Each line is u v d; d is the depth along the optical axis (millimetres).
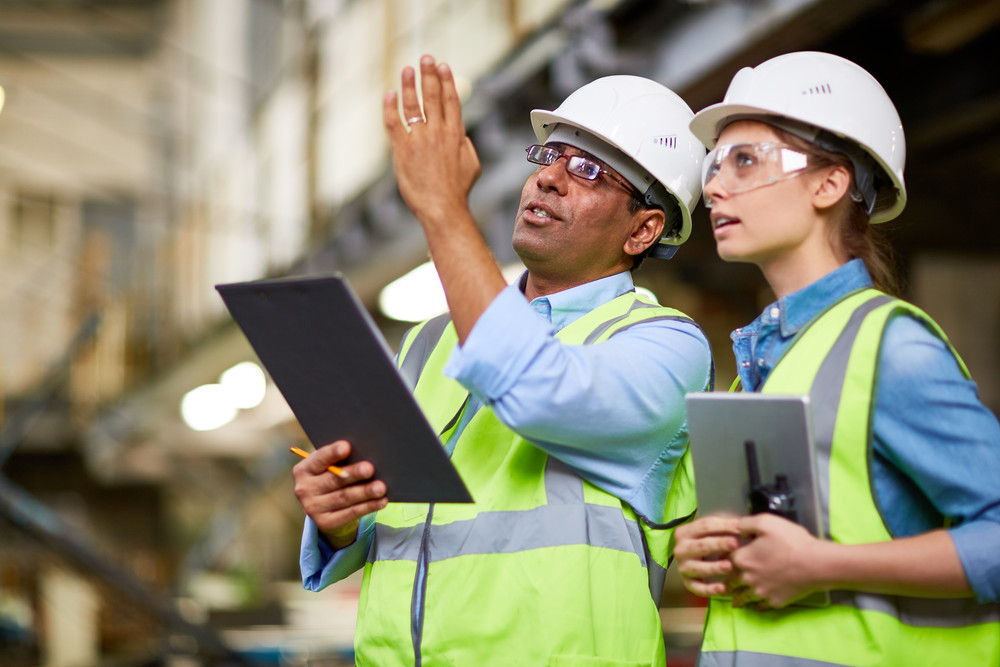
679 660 4938
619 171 1932
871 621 1409
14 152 13117
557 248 1921
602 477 1720
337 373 1568
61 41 13438
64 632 9188
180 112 12328
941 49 4203
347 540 1896
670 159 1938
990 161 5633
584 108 1955
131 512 13094
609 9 4363
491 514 1735
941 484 1402
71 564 6703
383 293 7453
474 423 1855
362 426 1618
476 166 1693
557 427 1615
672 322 1819
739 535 1448
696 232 6469
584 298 1923
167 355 11203
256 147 9641
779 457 1399
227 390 10570
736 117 1595
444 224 1625
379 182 6512
